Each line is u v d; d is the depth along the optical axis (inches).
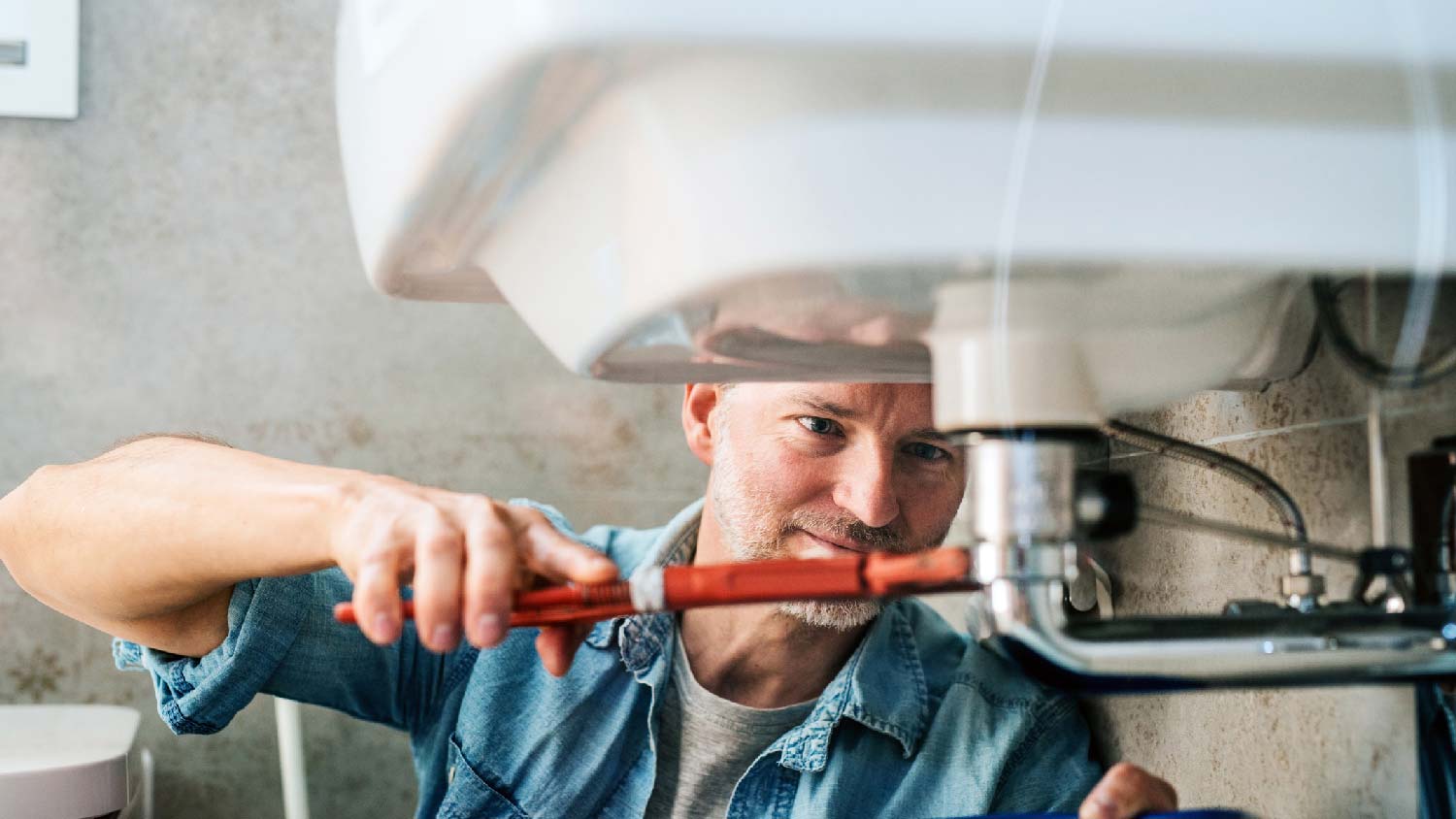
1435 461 15.5
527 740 31.9
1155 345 12.6
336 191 50.8
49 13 48.5
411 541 17.8
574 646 19.1
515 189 12.6
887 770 31.2
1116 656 13.1
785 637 30.6
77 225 49.3
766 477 28.4
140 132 49.8
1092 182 10.5
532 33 9.7
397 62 12.4
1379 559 15.7
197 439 26.5
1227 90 10.6
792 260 10.4
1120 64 10.2
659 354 14.5
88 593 24.0
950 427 12.7
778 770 30.9
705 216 10.5
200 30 50.4
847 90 10.1
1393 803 19.3
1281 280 12.4
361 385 50.7
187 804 48.3
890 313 11.9
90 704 47.4
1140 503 14.2
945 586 13.9
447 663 34.6
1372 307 13.1
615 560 36.7
